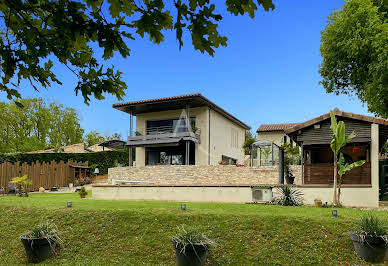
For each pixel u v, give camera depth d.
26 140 41.31
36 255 7.41
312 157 18.67
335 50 20.41
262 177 20.94
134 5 2.49
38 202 12.12
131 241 7.94
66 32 2.77
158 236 8.02
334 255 6.79
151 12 2.48
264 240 7.46
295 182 20.42
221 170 22.06
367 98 18.64
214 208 10.49
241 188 14.16
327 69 21.39
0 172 22.66
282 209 10.51
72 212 9.79
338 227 7.74
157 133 27.64
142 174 24.28
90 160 32.19
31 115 43.47
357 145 14.66
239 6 2.41
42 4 2.68
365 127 13.78
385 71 16.59
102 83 3.30
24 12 2.87
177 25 2.50
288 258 6.77
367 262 6.47
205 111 27.02
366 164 13.97
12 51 3.10
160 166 23.73
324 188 13.30
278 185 13.59
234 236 7.68
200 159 26.58
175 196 15.67
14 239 8.69
